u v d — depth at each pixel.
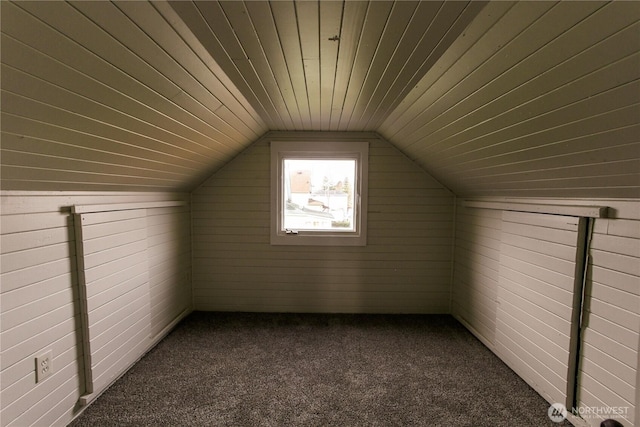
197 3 0.86
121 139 1.35
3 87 0.80
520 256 1.86
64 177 1.34
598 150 1.10
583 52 0.80
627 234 1.24
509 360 1.95
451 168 2.23
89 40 0.82
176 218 2.54
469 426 1.46
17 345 1.22
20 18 0.68
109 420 1.47
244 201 2.76
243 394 1.67
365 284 2.79
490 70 1.08
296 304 2.82
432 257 2.78
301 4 0.88
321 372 1.89
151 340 2.17
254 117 2.12
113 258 1.77
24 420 1.25
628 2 0.64
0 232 1.15
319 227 2.81
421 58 1.18
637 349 1.21
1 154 0.99
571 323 1.47
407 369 1.93
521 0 0.76
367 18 0.94
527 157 1.44
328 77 1.41
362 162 2.71
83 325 1.55
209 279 2.82
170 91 1.25
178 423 1.46
